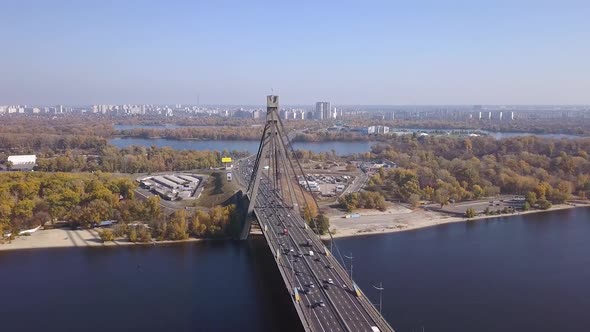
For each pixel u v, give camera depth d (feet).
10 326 500.74
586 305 547.49
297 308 432.66
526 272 649.20
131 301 561.02
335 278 520.01
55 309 539.29
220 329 497.46
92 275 640.17
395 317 511.40
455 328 490.08
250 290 593.42
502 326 496.23
